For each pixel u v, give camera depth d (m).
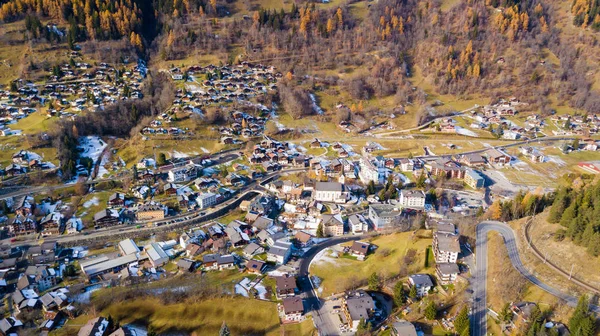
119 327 104.88
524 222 128.88
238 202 168.12
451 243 117.62
